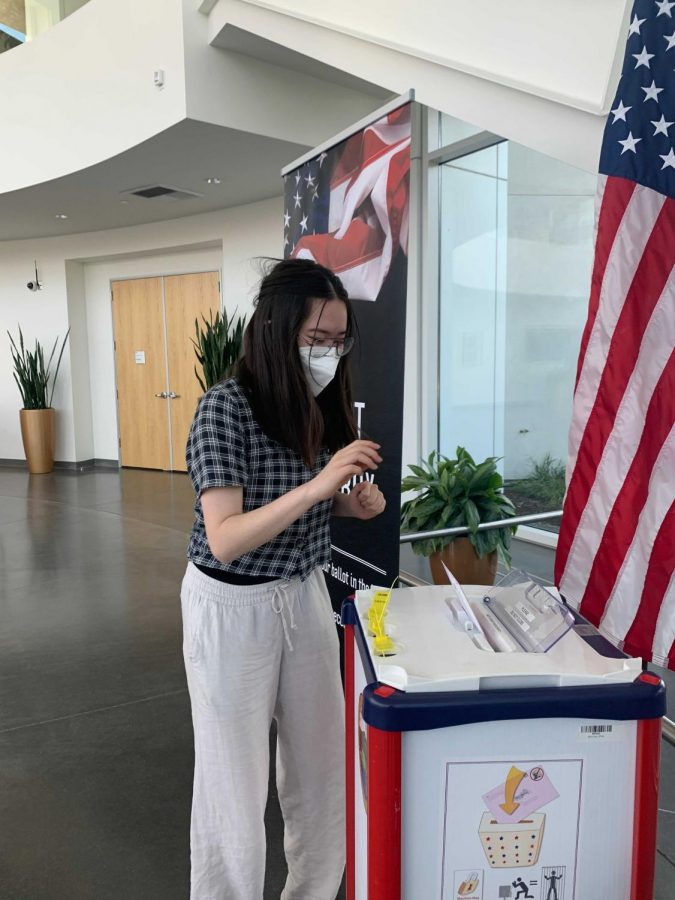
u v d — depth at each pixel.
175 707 2.78
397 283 1.97
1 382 9.09
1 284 8.84
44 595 4.18
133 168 5.54
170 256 7.95
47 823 2.07
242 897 1.41
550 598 1.17
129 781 2.28
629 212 1.59
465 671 0.96
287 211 2.73
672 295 1.57
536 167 4.47
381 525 2.09
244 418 1.30
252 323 1.32
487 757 0.94
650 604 1.61
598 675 0.96
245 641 1.34
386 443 2.04
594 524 1.69
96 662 3.22
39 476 8.41
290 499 1.17
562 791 0.96
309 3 3.11
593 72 1.86
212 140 4.88
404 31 2.53
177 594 4.17
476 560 2.91
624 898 1.00
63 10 5.42
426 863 0.96
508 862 0.97
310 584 1.45
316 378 1.33
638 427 1.62
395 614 1.19
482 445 5.11
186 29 4.39
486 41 2.18
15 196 6.42
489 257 4.88
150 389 8.40
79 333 8.68
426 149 5.05
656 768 0.96
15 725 2.66
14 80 5.91
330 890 1.56
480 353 5.04
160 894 1.78
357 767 1.16
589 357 1.68
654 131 1.56
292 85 4.86
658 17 1.55
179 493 7.17
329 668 1.48
